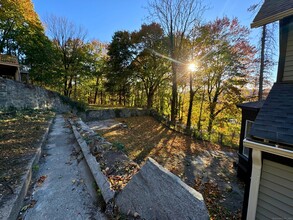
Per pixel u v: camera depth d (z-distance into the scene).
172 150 8.64
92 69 23.08
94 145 4.28
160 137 10.91
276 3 3.49
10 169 2.86
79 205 2.42
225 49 12.05
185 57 13.49
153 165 2.23
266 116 2.85
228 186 5.20
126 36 17.78
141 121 14.93
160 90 21.66
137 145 8.85
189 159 7.56
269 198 2.59
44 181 3.04
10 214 1.89
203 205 1.60
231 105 13.53
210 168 6.67
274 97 3.17
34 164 3.34
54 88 21.02
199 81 14.47
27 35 15.01
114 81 19.73
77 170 3.50
